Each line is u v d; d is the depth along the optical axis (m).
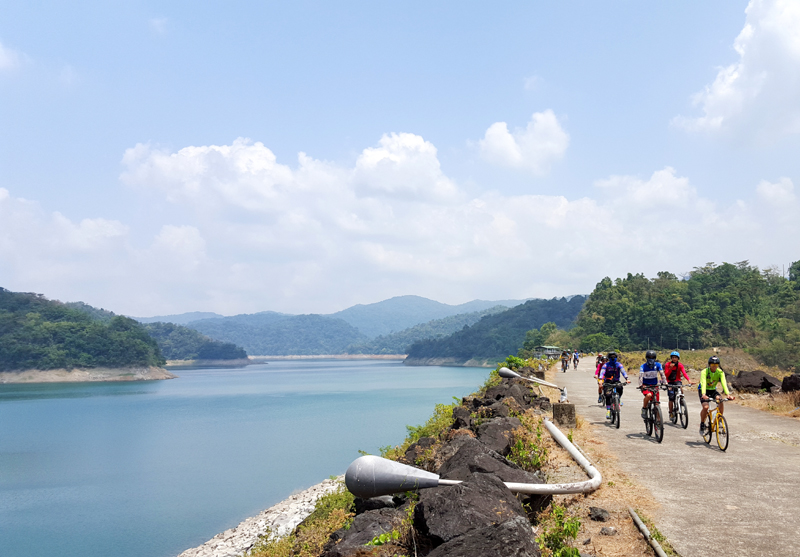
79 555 30.34
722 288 189.12
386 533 5.75
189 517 36.34
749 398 17.72
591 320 179.25
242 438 70.38
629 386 23.77
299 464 51.47
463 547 4.03
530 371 24.48
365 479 6.06
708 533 5.64
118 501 42.53
